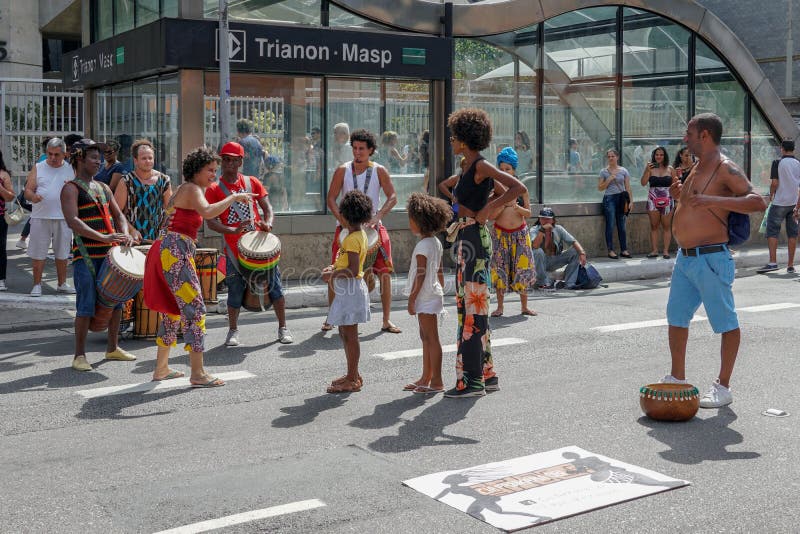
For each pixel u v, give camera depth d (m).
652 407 6.05
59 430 5.96
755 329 9.33
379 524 4.32
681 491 4.74
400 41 12.91
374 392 6.95
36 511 4.52
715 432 5.82
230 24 11.67
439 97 13.59
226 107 11.13
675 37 16.17
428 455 5.37
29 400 6.72
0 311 10.25
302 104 12.58
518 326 9.63
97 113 14.65
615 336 9.06
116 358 8.07
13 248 15.52
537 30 14.66
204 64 11.55
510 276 10.24
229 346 8.67
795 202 14.18
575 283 12.52
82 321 7.68
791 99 25.62
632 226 15.85
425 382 6.92
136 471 5.12
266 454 5.42
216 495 4.72
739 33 27.88
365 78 13.00
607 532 4.21
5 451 5.52
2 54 22.84
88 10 14.86
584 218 15.22
